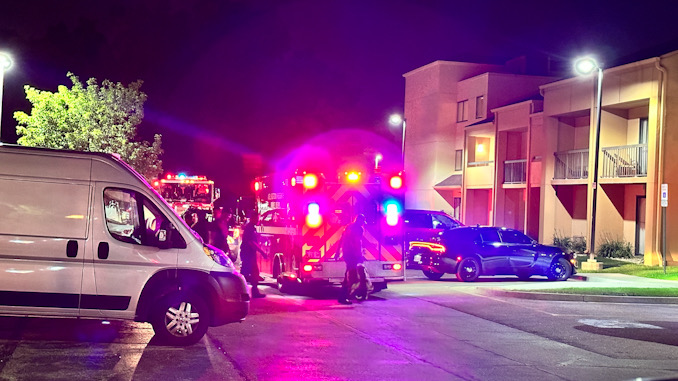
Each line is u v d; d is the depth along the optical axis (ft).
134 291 30.40
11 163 29.99
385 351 31.73
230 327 36.83
